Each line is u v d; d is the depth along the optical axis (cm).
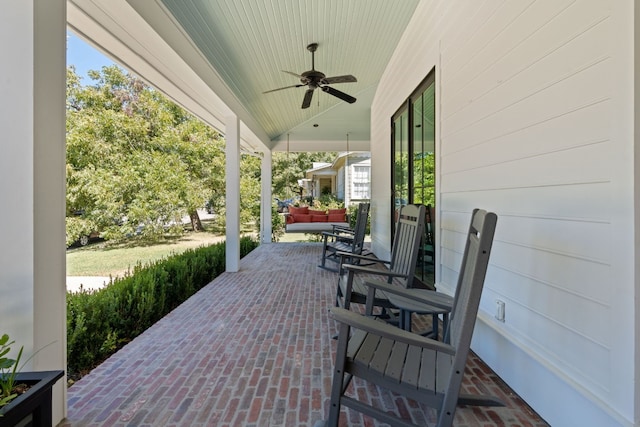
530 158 176
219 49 374
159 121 1005
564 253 153
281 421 162
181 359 225
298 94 594
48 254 157
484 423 161
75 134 850
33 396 120
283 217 1133
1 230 148
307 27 367
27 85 148
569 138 149
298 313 319
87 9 231
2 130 148
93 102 922
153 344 249
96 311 262
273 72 472
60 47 163
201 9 299
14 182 148
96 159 887
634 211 119
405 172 443
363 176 1502
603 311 132
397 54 470
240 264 569
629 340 121
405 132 437
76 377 231
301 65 472
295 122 805
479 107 228
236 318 305
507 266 197
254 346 246
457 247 267
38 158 151
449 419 123
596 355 135
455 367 123
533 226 174
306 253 694
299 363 220
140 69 329
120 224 950
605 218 131
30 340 148
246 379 200
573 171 147
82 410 170
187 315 313
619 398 124
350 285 236
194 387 192
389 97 533
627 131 122
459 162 261
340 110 816
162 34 271
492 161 212
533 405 171
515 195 189
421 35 359
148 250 962
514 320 190
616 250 126
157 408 172
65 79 167
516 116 187
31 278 148
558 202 156
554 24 158
